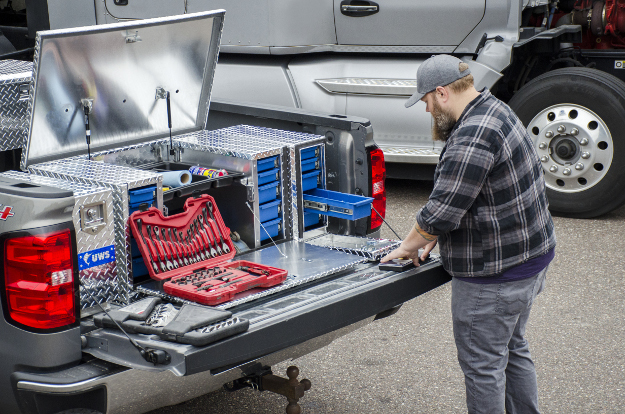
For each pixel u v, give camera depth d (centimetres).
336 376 377
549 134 608
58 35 281
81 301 258
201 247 306
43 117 300
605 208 604
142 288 279
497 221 270
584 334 420
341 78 633
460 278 283
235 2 618
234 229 336
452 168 263
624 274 503
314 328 263
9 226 231
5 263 234
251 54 651
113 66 317
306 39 623
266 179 332
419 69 281
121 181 273
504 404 317
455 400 353
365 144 347
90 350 245
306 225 360
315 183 359
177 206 332
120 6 654
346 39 631
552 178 618
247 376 301
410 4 605
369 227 360
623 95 574
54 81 296
